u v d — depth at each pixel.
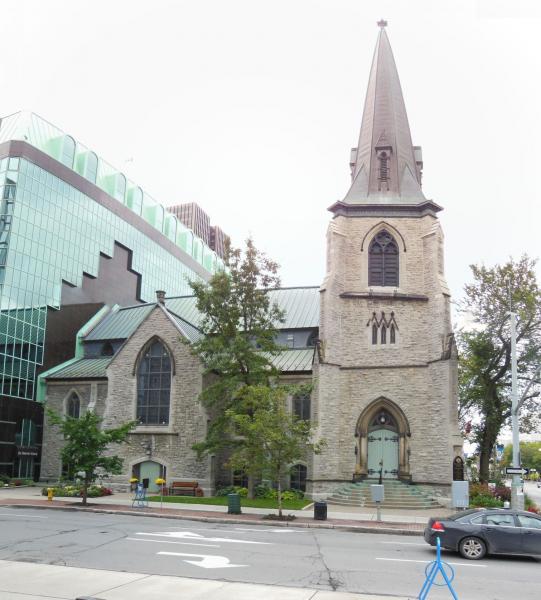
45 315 51.75
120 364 41.81
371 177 42.66
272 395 29.75
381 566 16.03
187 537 20.22
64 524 22.86
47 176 54.81
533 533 17.97
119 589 12.24
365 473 36.88
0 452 44.06
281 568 15.25
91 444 31.06
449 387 35.69
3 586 12.25
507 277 43.25
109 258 63.19
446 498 34.41
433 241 39.16
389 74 45.66
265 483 39.12
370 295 39.00
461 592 13.31
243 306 36.62
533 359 42.31
